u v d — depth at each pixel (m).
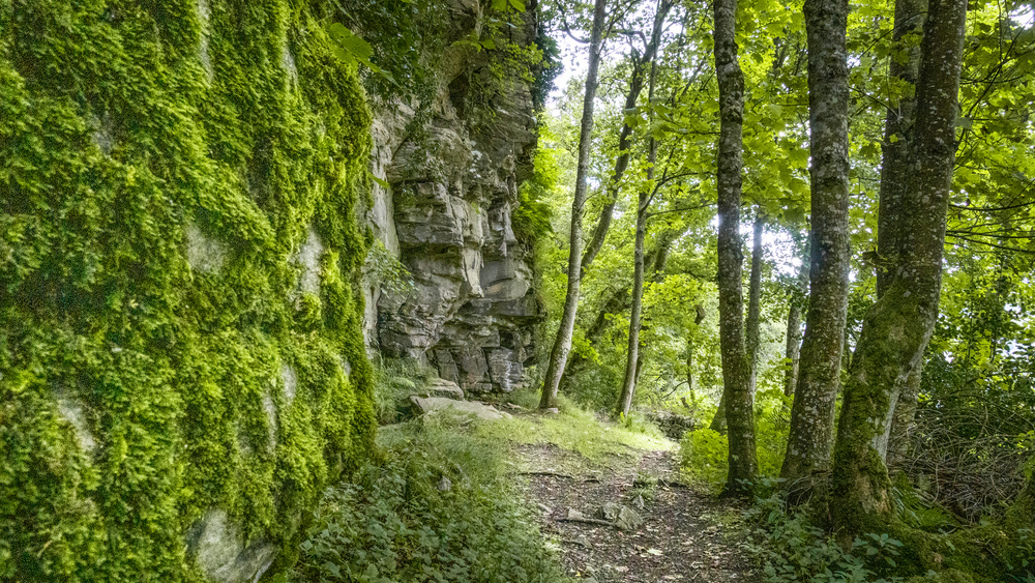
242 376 1.28
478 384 12.26
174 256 1.15
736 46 6.32
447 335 11.75
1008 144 5.82
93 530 0.95
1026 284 8.49
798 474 5.29
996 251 7.66
